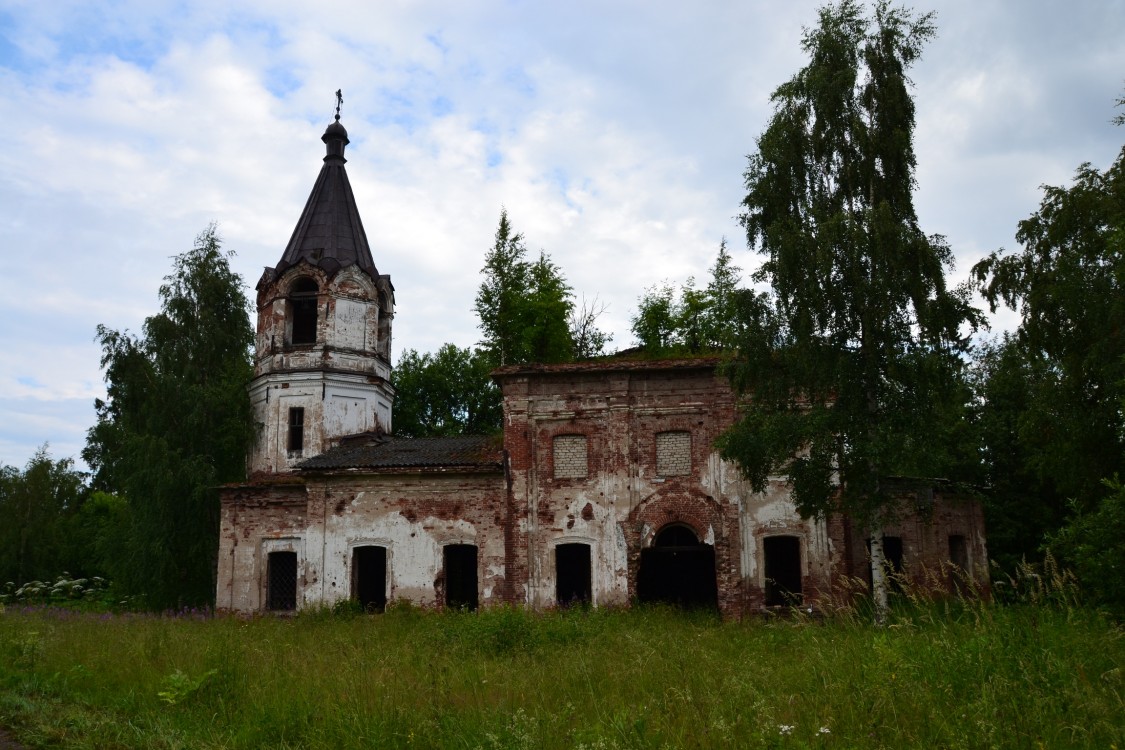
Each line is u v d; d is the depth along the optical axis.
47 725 10.15
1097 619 11.93
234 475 37.06
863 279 20.27
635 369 26.80
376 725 9.35
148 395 36.81
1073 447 22.59
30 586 39.34
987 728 7.67
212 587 35.06
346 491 28.59
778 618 23.77
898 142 21.33
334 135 37.50
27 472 53.06
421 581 27.61
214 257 39.75
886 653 9.70
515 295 42.84
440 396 50.41
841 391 20.39
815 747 7.71
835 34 22.41
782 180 22.19
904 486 27.91
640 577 29.36
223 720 10.33
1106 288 21.41
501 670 13.51
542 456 27.14
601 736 8.41
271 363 34.06
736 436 21.03
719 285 43.78
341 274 34.62
